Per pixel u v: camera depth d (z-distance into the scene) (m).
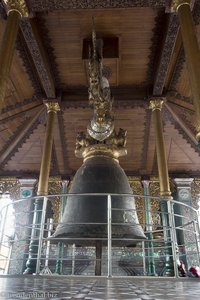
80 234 4.58
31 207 17.31
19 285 1.96
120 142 5.64
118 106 13.80
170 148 16.81
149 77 13.14
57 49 11.85
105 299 1.13
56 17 10.48
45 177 11.34
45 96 13.68
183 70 12.11
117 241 5.33
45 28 10.94
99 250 5.17
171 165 17.89
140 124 15.41
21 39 10.77
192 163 17.61
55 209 17.47
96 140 5.66
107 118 5.62
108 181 5.12
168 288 2.05
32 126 15.27
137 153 17.08
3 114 13.34
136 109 14.52
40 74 12.09
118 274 14.28
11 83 12.60
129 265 14.62
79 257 14.58
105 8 9.36
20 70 12.22
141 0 8.97
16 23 8.40
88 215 4.73
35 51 10.91
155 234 15.51
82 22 10.73
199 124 6.49
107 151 5.49
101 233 4.60
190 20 7.92
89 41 11.37
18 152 17.14
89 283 2.50
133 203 5.34
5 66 7.48
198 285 2.66
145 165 17.73
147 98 13.24
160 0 8.88
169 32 9.98
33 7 9.15
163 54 10.92
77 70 12.85
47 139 12.37
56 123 15.51
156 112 12.78
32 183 18.09
